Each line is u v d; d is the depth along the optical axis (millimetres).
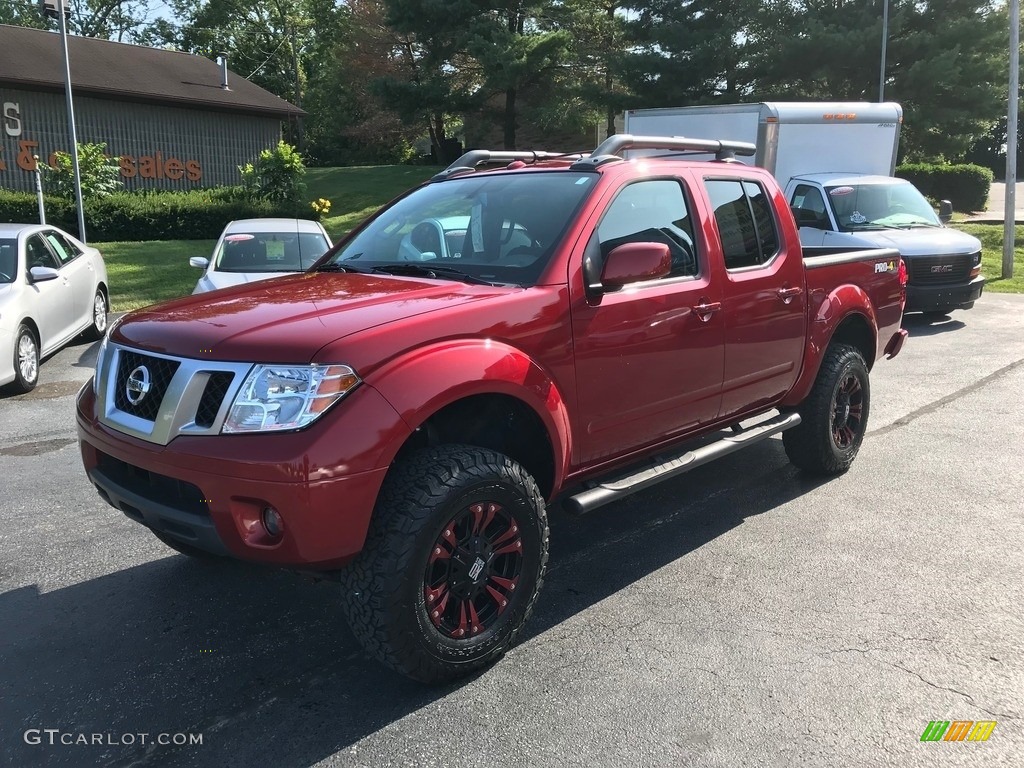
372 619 2887
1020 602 3760
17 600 3898
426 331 2996
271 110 28578
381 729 2908
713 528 4688
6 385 7969
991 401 7484
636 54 26000
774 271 4602
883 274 5785
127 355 3195
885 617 3631
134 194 22703
